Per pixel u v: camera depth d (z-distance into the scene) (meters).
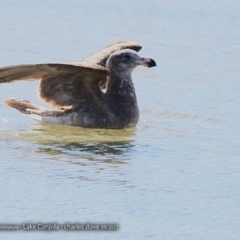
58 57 40.75
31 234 22.16
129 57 31.55
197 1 52.81
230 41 44.75
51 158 27.69
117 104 31.66
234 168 27.22
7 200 23.95
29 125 31.73
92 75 30.67
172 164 27.44
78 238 22.02
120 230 22.42
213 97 35.62
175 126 32.09
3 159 27.45
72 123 31.53
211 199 24.58
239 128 31.86
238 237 22.22
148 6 51.25
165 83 37.41
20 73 30.00
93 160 27.61
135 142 29.89
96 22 47.41
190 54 42.12
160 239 21.94
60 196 24.34
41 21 47.09
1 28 45.31
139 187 25.27
